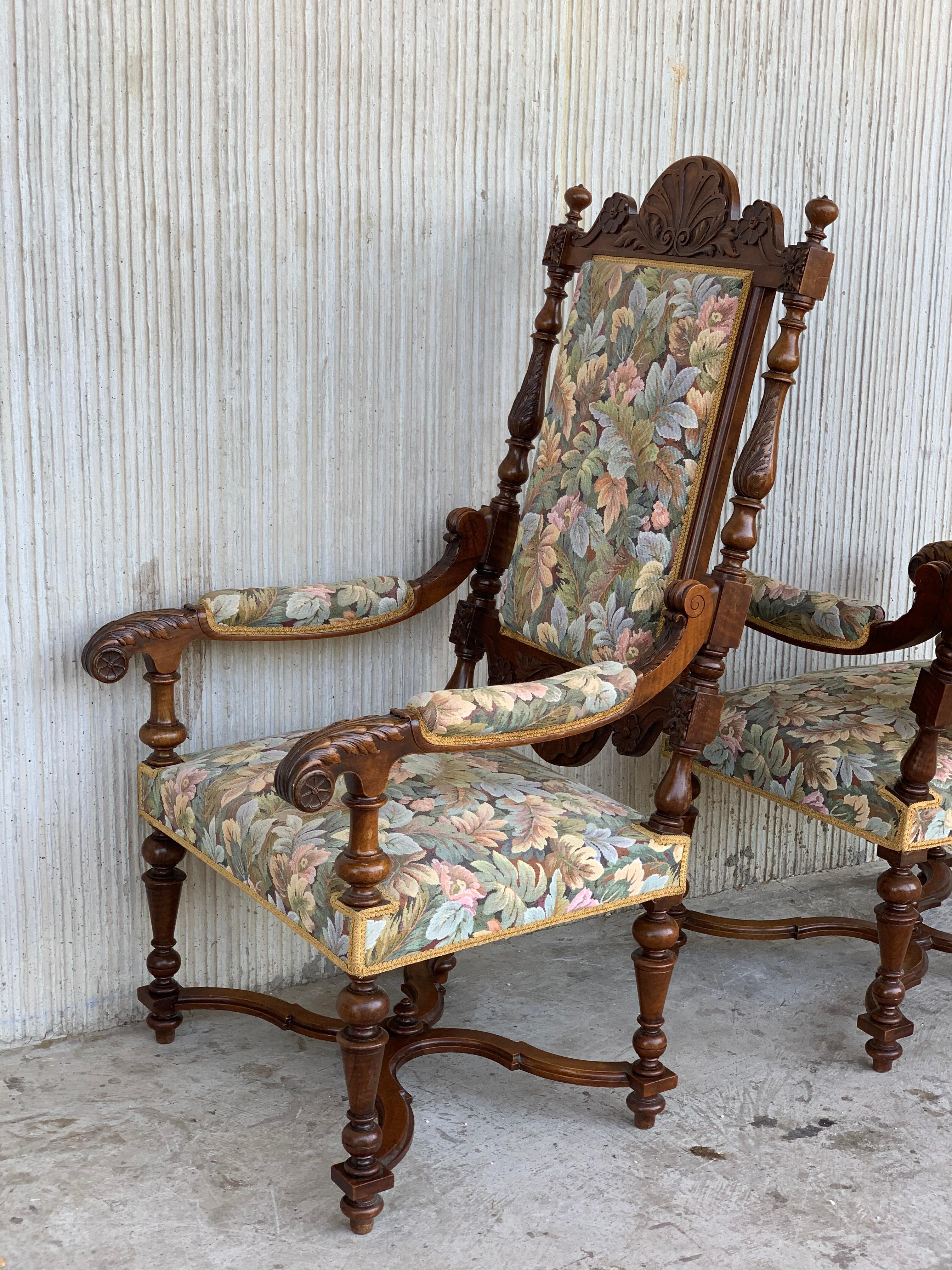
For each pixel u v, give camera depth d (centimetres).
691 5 226
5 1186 163
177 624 183
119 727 196
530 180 216
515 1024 206
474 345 216
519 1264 152
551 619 188
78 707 192
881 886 194
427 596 204
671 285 178
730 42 231
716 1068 197
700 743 169
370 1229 157
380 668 218
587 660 181
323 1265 151
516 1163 172
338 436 206
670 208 181
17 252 177
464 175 210
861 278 256
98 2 177
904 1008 220
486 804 166
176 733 188
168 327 189
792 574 263
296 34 191
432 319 211
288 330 199
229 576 202
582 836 163
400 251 206
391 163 203
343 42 195
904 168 256
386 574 215
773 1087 192
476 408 218
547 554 190
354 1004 149
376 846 145
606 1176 170
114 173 182
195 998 196
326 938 148
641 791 249
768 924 221
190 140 186
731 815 262
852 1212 164
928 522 278
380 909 144
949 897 244
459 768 179
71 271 181
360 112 199
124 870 200
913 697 188
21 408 181
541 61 213
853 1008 218
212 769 179
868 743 199
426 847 154
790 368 165
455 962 215
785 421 254
